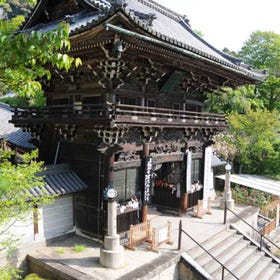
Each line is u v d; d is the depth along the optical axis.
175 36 16.84
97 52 11.60
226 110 36.84
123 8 8.84
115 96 12.86
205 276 11.49
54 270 11.21
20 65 3.79
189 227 15.84
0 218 8.38
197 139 18.59
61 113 13.88
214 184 28.23
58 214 13.86
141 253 12.48
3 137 20.56
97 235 13.52
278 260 15.36
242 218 17.78
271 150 33.38
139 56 12.49
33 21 17.09
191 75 16.39
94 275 10.61
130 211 13.84
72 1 14.82
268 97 44.12
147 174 14.38
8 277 7.71
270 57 45.75
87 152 13.80
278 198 27.14
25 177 8.71
